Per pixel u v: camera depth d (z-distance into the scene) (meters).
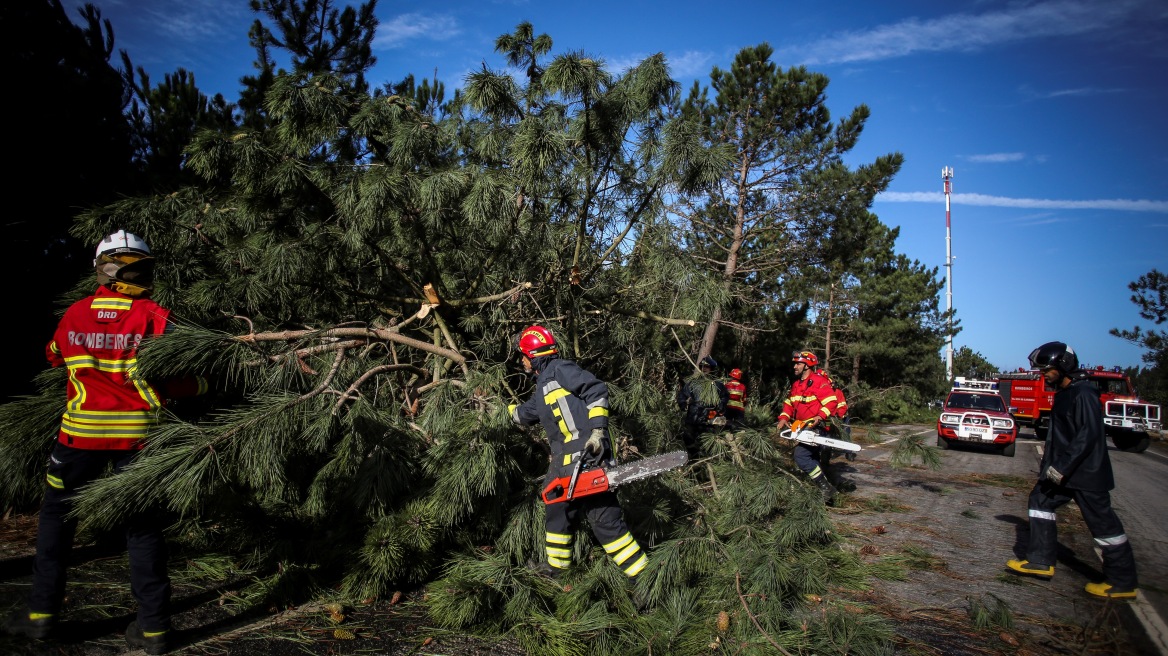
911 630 3.49
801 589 3.79
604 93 5.08
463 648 3.08
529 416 3.84
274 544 3.74
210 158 4.38
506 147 5.16
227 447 3.06
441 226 5.09
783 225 13.15
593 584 3.38
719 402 5.66
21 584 3.43
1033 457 13.81
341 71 8.63
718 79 13.09
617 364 5.81
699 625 3.24
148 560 2.83
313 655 2.92
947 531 5.81
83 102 6.66
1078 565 4.97
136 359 2.87
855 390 13.82
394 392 4.74
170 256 4.65
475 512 3.97
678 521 4.27
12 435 3.53
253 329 4.43
